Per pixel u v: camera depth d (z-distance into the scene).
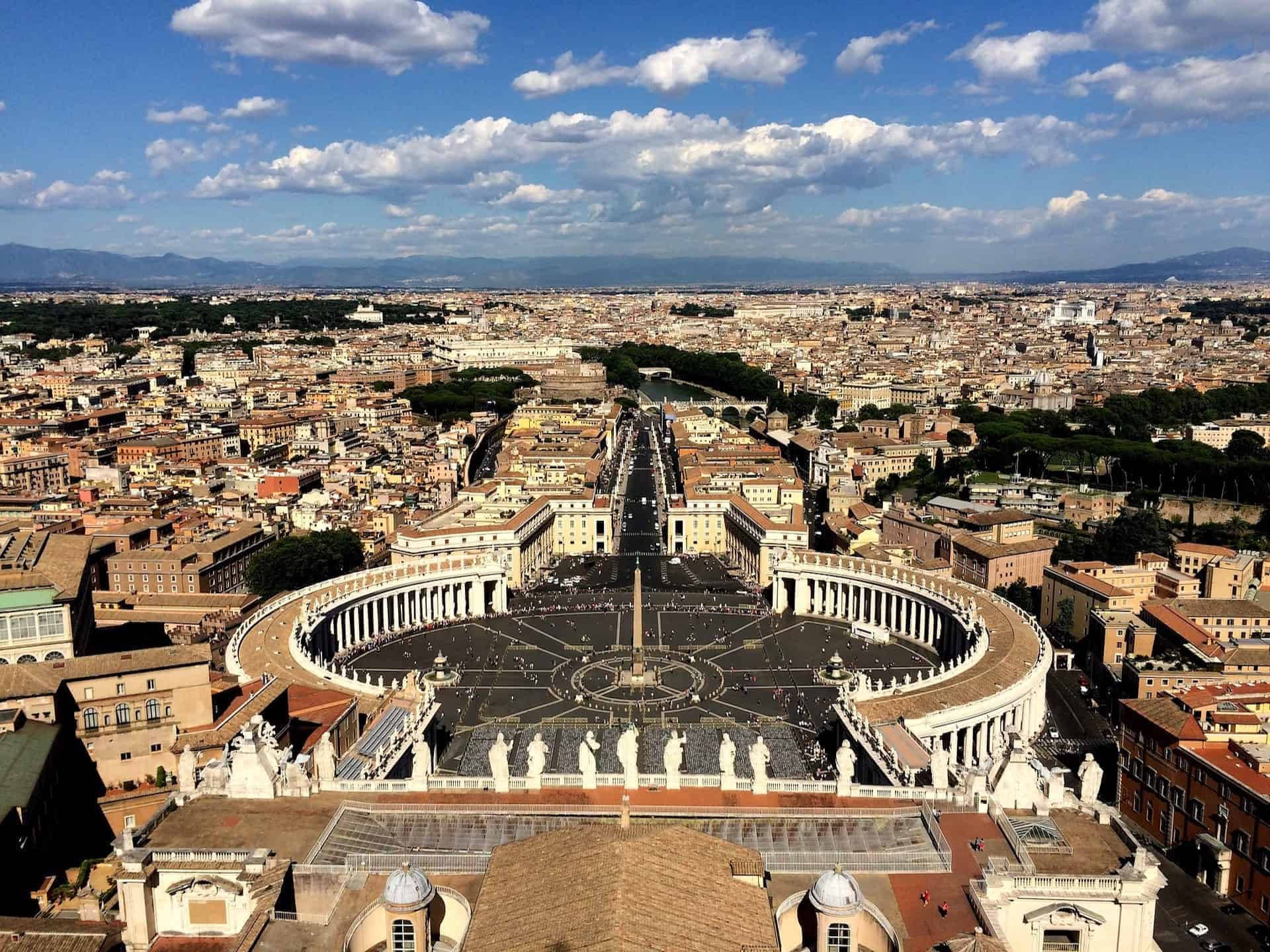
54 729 152.75
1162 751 179.25
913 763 159.25
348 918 97.88
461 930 100.31
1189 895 159.50
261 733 139.25
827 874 95.75
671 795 134.50
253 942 93.12
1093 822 117.06
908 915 100.31
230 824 117.62
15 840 135.12
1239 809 158.62
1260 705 188.62
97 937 98.81
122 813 162.00
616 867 88.25
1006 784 122.12
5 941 97.62
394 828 117.94
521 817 120.25
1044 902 100.75
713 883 91.06
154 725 168.75
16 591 182.88
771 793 135.12
